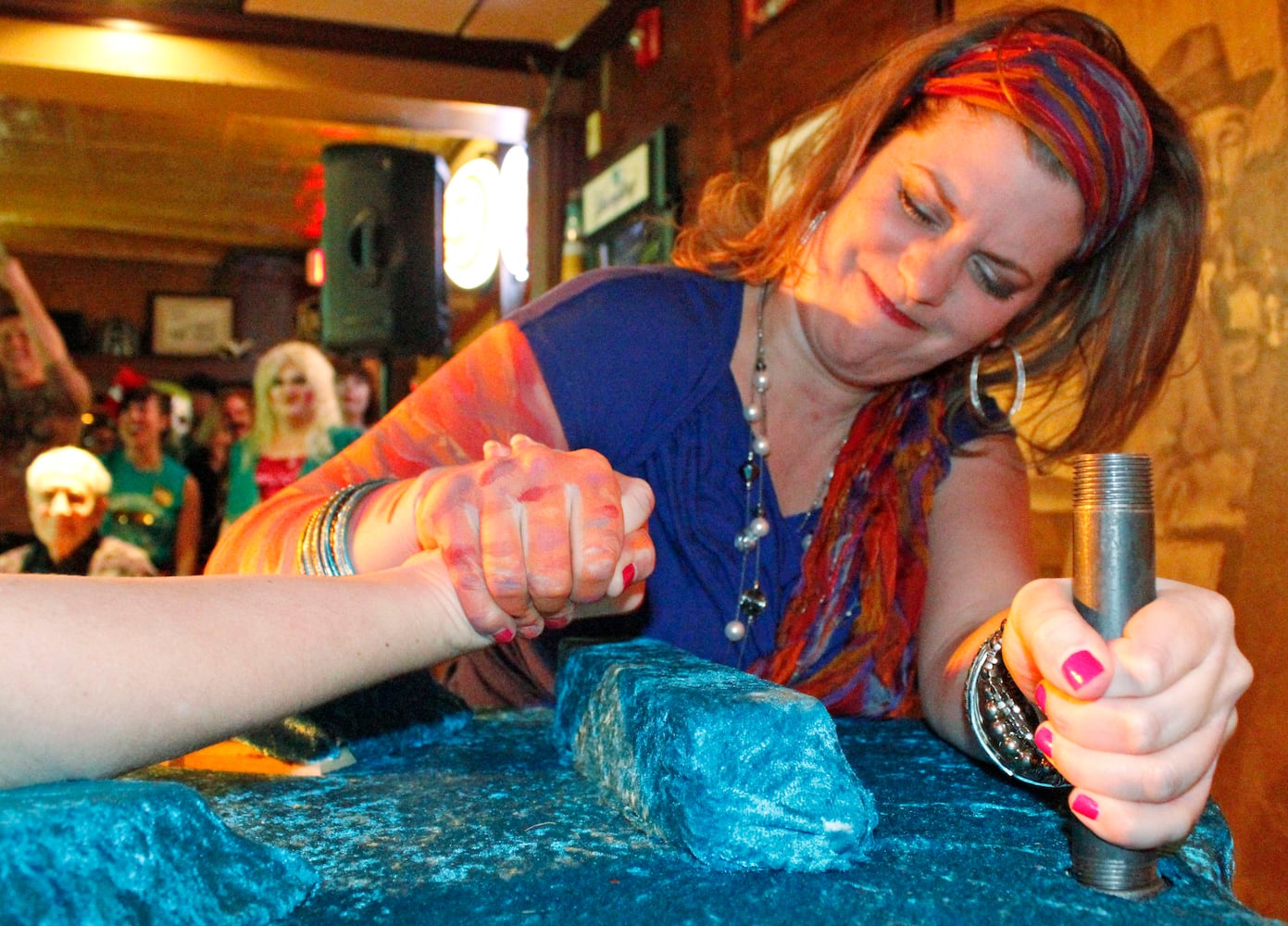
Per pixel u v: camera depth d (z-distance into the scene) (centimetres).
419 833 55
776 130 274
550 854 52
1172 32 178
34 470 352
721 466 99
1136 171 87
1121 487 51
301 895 45
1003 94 83
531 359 91
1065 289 109
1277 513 158
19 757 40
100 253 719
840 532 101
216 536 486
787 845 50
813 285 94
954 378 108
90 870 38
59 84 376
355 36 383
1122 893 49
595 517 59
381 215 421
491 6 368
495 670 106
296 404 420
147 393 433
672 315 97
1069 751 50
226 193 627
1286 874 154
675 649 74
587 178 404
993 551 99
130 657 42
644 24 351
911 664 100
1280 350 157
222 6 368
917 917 44
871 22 242
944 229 85
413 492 65
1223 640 52
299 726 70
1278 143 157
